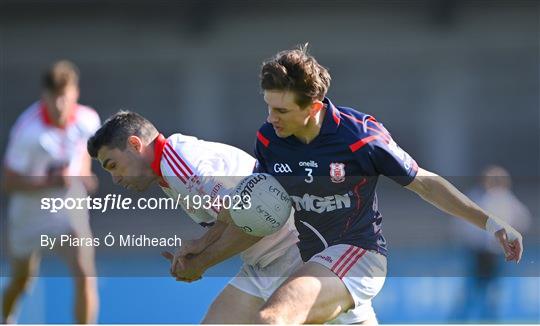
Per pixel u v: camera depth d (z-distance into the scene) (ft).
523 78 242.37
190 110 245.24
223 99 244.63
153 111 244.83
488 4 240.12
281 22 242.99
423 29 241.76
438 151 241.55
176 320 73.20
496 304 107.55
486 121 241.76
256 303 52.75
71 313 78.38
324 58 243.19
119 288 74.38
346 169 48.24
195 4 242.37
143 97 245.24
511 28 241.76
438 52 242.17
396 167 48.11
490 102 242.17
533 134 241.96
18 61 247.29
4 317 74.69
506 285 107.96
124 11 245.65
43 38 246.68
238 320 52.31
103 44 246.68
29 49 246.88
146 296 73.77
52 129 74.64
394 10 240.73
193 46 244.83
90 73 246.47
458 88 242.17
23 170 73.56
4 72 246.47
